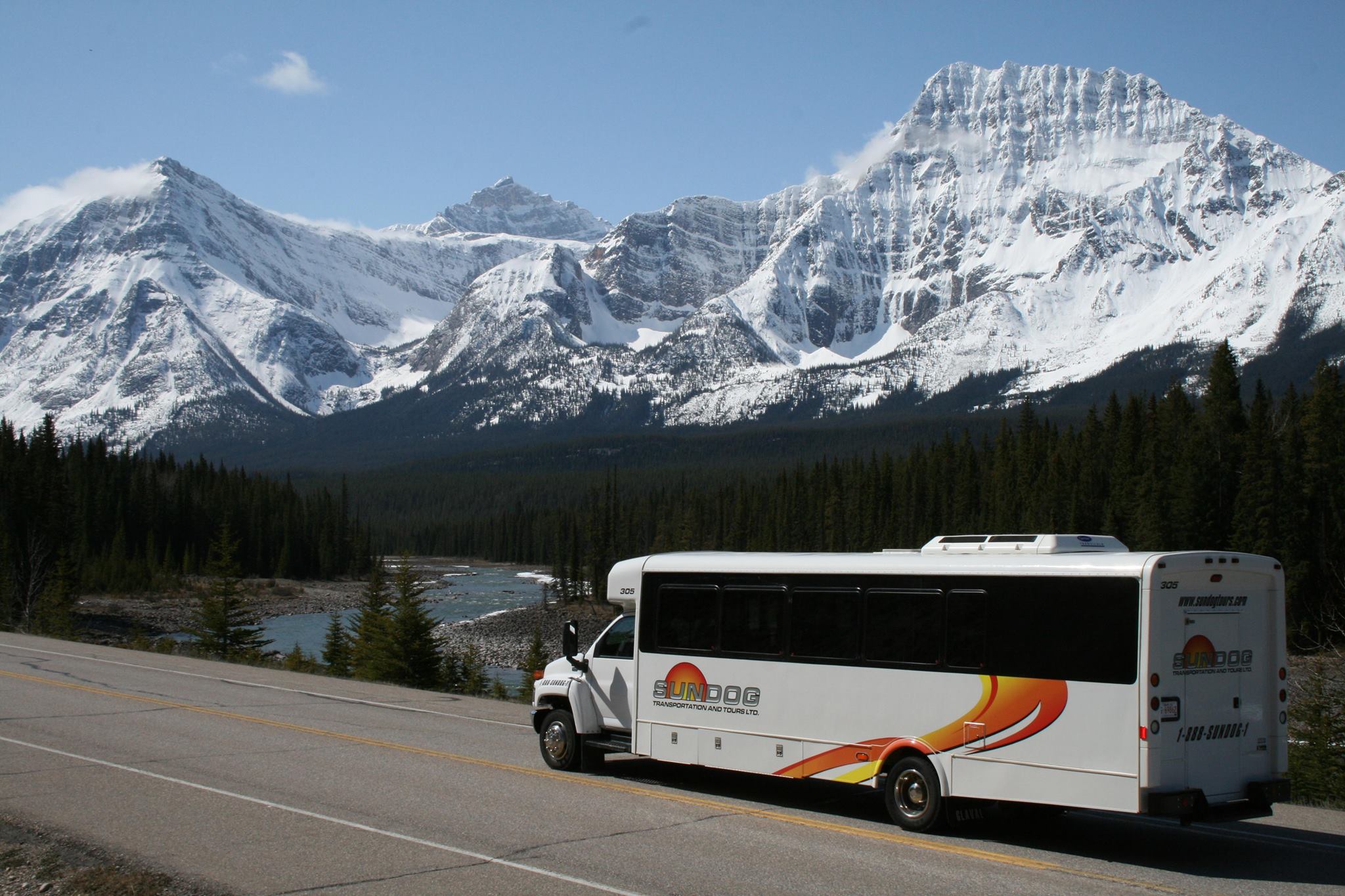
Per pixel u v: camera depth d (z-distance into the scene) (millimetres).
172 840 11125
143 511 115875
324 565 137250
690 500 146625
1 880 9812
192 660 31953
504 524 195000
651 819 12734
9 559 67250
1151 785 11086
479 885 9734
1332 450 71375
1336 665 26188
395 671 37438
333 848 10922
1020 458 105750
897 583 13031
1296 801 17047
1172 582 11438
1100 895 10023
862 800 14562
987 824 13289
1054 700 11703
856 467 136125
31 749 16094
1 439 100688
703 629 14727
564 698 16312
